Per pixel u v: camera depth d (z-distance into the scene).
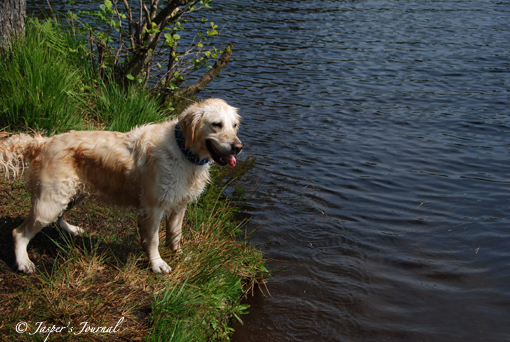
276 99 9.73
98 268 3.63
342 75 11.76
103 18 6.43
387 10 21.67
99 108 6.21
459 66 12.92
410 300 4.18
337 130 8.34
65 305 3.10
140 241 3.95
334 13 20.23
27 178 3.53
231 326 3.81
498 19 20.02
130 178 3.62
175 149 3.58
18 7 6.06
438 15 20.73
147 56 6.61
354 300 4.17
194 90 7.31
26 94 5.34
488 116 9.28
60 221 3.98
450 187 6.43
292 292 4.27
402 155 7.44
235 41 14.09
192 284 3.76
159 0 6.61
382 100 10.08
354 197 6.10
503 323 3.88
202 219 4.88
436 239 5.18
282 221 5.46
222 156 3.58
